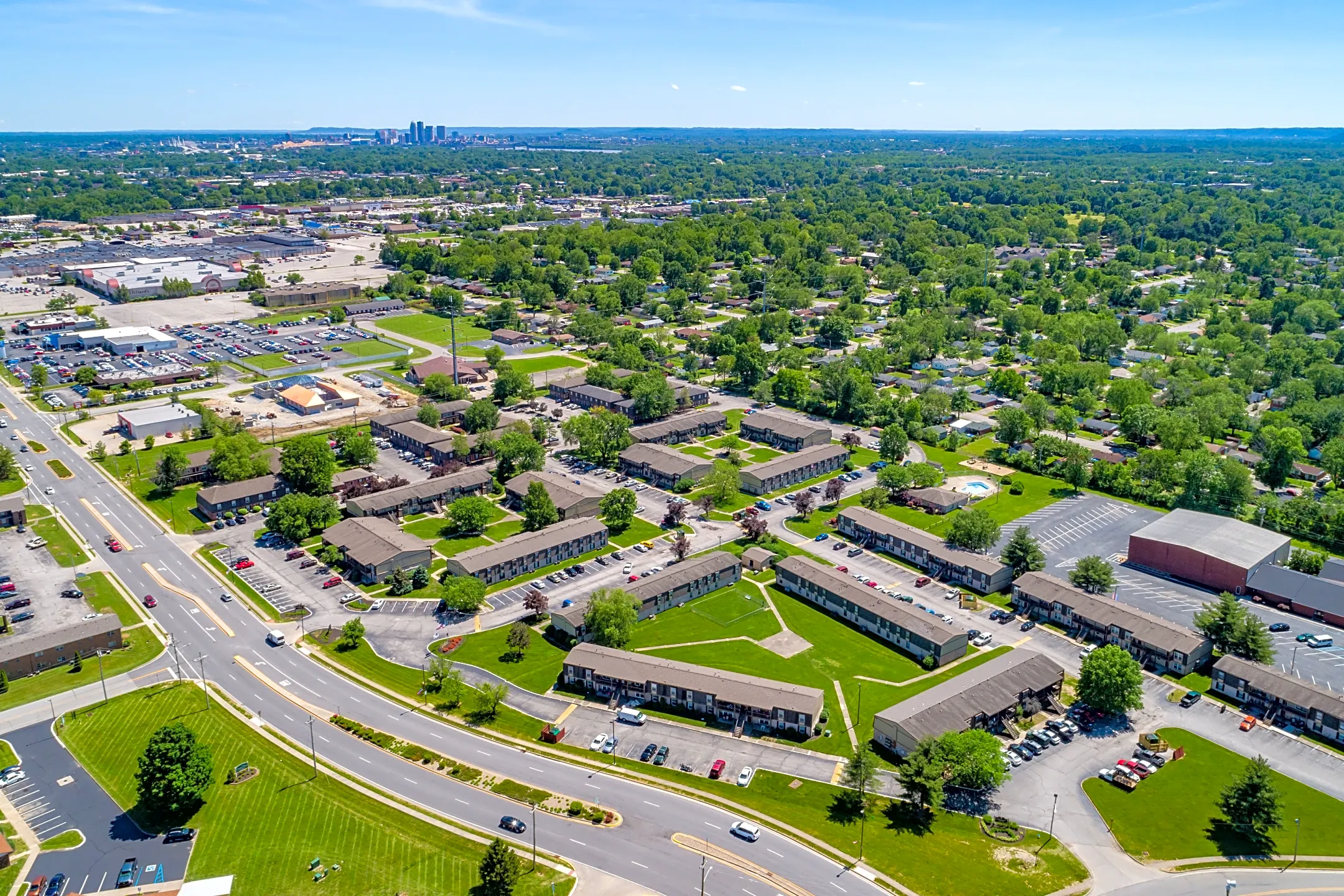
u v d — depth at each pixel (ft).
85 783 499.10
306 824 469.16
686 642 643.45
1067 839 461.78
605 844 456.86
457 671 605.73
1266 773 463.42
